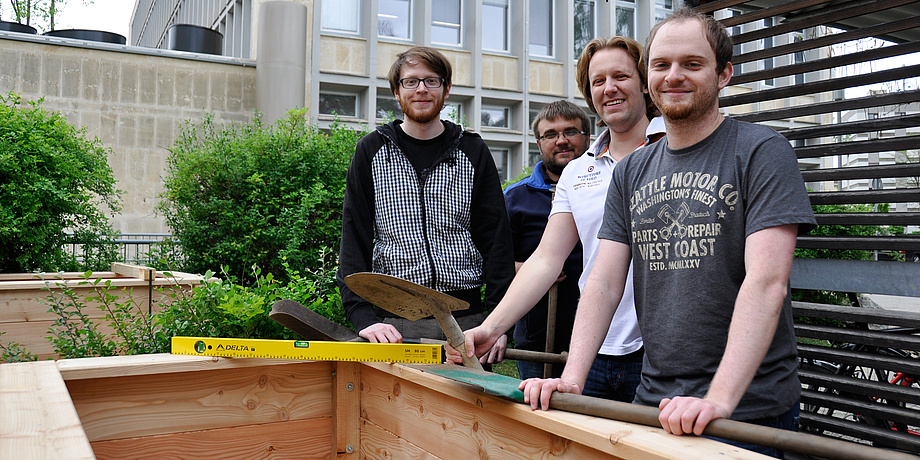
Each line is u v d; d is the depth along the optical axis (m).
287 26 12.10
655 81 1.51
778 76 2.92
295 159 7.00
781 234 1.32
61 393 1.40
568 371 1.49
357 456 2.26
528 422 1.39
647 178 1.59
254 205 6.87
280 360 2.10
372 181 2.40
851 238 2.63
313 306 2.78
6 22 11.40
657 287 1.53
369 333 2.05
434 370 1.69
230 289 2.57
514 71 15.47
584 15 16.31
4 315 3.68
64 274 3.68
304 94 12.52
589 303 1.58
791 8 2.86
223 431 2.04
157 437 1.93
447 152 2.40
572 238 2.10
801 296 6.62
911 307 6.16
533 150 15.80
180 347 1.99
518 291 1.90
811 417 2.72
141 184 11.35
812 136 2.83
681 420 1.14
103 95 11.17
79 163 6.41
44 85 10.83
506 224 2.45
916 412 2.44
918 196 2.49
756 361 1.24
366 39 14.19
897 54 2.59
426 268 2.30
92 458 0.94
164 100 11.54
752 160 1.40
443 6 15.31
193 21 21.22
